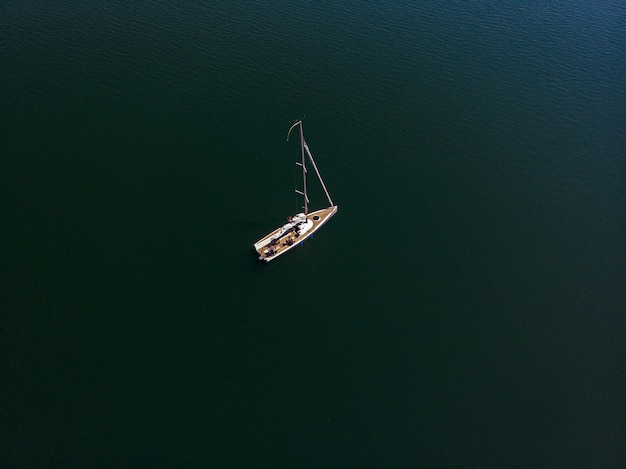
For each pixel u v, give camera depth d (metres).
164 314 104.62
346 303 107.81
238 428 90.62
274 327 103.81
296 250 116.31
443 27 183.75
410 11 191.00
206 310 105.56
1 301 104.44
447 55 170.75
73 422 89.94
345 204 125.62
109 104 147.00
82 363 97.00
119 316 103.88
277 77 159.12
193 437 89.31
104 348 99.25
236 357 99.31
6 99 146.12
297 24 181.25
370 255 115.88
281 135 141.12
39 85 151.12
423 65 166.25
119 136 138.25
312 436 90.06
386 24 183.75
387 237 119.50
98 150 134.38
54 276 108.94
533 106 153.25
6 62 157.75
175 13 183.25
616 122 148.62
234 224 119.62
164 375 96.38
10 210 119.88
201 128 142.12
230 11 186.00
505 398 95.12
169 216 120.75
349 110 149.75
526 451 88.62
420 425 91.69
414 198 127.69
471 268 114.25
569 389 96.31
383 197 127.56
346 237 119.25
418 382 96.94
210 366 97.88
